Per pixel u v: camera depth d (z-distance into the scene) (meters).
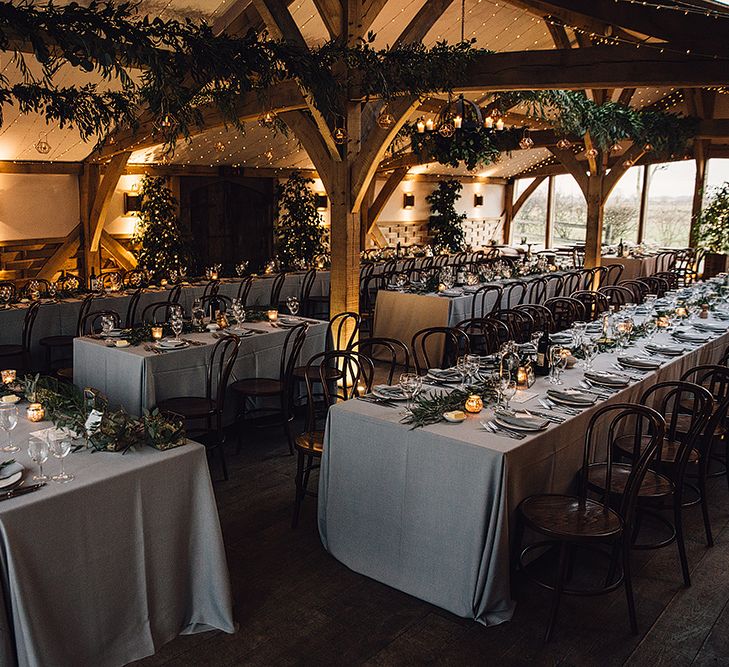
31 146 9.25
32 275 10.13
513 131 9.11
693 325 6.27
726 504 4.47
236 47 4.74
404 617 3.17
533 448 3.17
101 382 5.15
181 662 2.82
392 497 3.36
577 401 3.71
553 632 3.05
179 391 5.04
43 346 7.11
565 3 4.54
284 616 3.16
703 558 3.76
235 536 3.90
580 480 3.62
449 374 4.20
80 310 7.11
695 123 11.13
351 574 3.53
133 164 11.09
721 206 12.43
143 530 2.81
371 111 6.90
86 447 2.99
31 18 3.72
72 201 10.40
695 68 5.55
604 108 10.02
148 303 8.19
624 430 4.29
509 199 18.33
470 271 9.23
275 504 4.32
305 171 13.59
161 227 11.24
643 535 4.02
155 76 4.42
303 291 10.13
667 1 4.09
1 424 2.96
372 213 14.13
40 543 2.49
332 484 3.61
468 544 3.11
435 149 8.33
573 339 5.25
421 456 3.23
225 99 5.14
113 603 2.75
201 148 11.19
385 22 8.40
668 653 2.94
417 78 6.12
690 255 13.49
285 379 5.23
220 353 5.29
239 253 13.06
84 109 4.64
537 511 3.07
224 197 12.66
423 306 7.86
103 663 2.74
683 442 3.66
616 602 3.32
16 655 2.49
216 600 3.02
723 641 3.04
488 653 2.92
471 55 6.20
